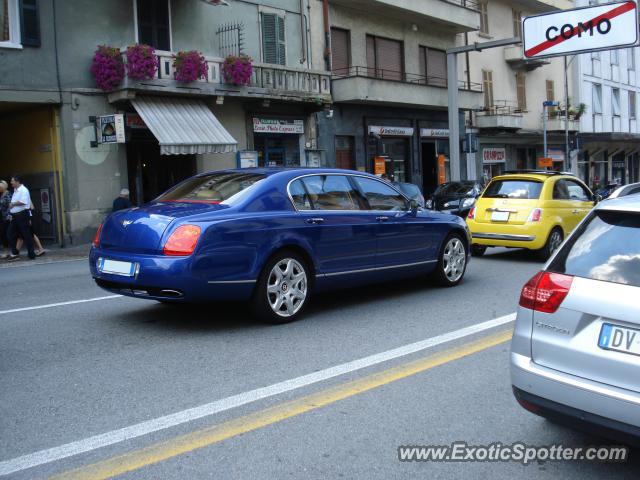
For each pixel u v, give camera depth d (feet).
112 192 58.23
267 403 14.06
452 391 14.84
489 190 39.78
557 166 127.65
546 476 10.89
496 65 110.32
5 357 17.76
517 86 115.75
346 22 81.87
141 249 19.33
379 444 12.01
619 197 12.27
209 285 19.01
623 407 9.91
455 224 28.25
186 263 18.54
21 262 45.14
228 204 20.27
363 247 23.50
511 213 37.99
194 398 14.38
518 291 27.53
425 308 23.93
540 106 121.29
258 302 20.49
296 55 75.05
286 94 68.95
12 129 60.39
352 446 11.91
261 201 20.75
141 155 61.98
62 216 56.18
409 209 26.20
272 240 20.39
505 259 39.45
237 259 19.53
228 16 67.46
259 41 70.74
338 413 13.51
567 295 10.97
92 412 13.60
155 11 61.05
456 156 72.02
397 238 24.99
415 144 92.89
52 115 55.52
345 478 10.69
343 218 22.84
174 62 59.00
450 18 91.35
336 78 79.05
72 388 15.11
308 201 22.18
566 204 39.01
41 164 57.47
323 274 22.18
